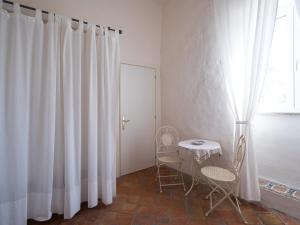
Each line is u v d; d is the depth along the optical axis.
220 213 2.13
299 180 2.06
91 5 2.81
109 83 2.34
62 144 2.09
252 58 2.20
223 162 2.72
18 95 1.78
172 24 3.54
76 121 2.12
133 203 2.36
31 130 1.94
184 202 2.38
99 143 2.36
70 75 2.04
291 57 2.17
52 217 2.07
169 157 3.04
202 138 3.03
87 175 2.29
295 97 2.14
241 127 2.40
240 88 2.44
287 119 2.12
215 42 2.79
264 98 2.38
